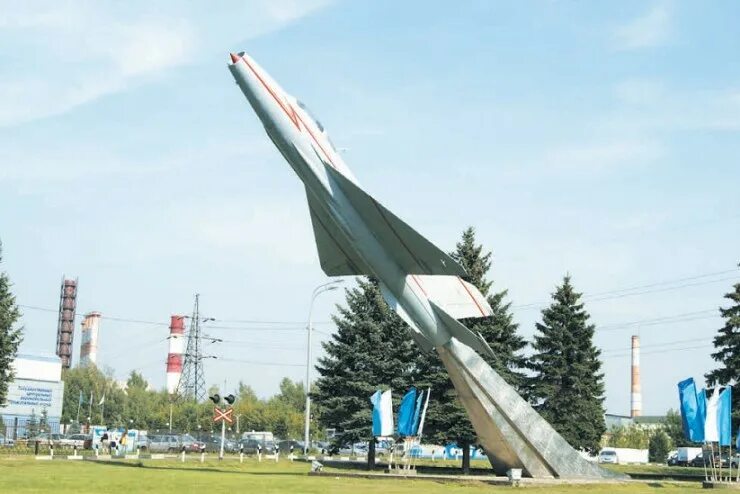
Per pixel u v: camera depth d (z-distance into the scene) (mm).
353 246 28109
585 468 30828
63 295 137750
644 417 132625
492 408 29750
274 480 28000
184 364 120562
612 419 120562
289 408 118125
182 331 140875
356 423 44812
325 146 27406
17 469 30750
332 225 29516
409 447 34375
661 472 49969
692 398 30969
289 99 26969
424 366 44281
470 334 28516
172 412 114938
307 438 54281
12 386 86250
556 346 50062
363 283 47250
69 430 102000
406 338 45750
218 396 48719
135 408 123938
